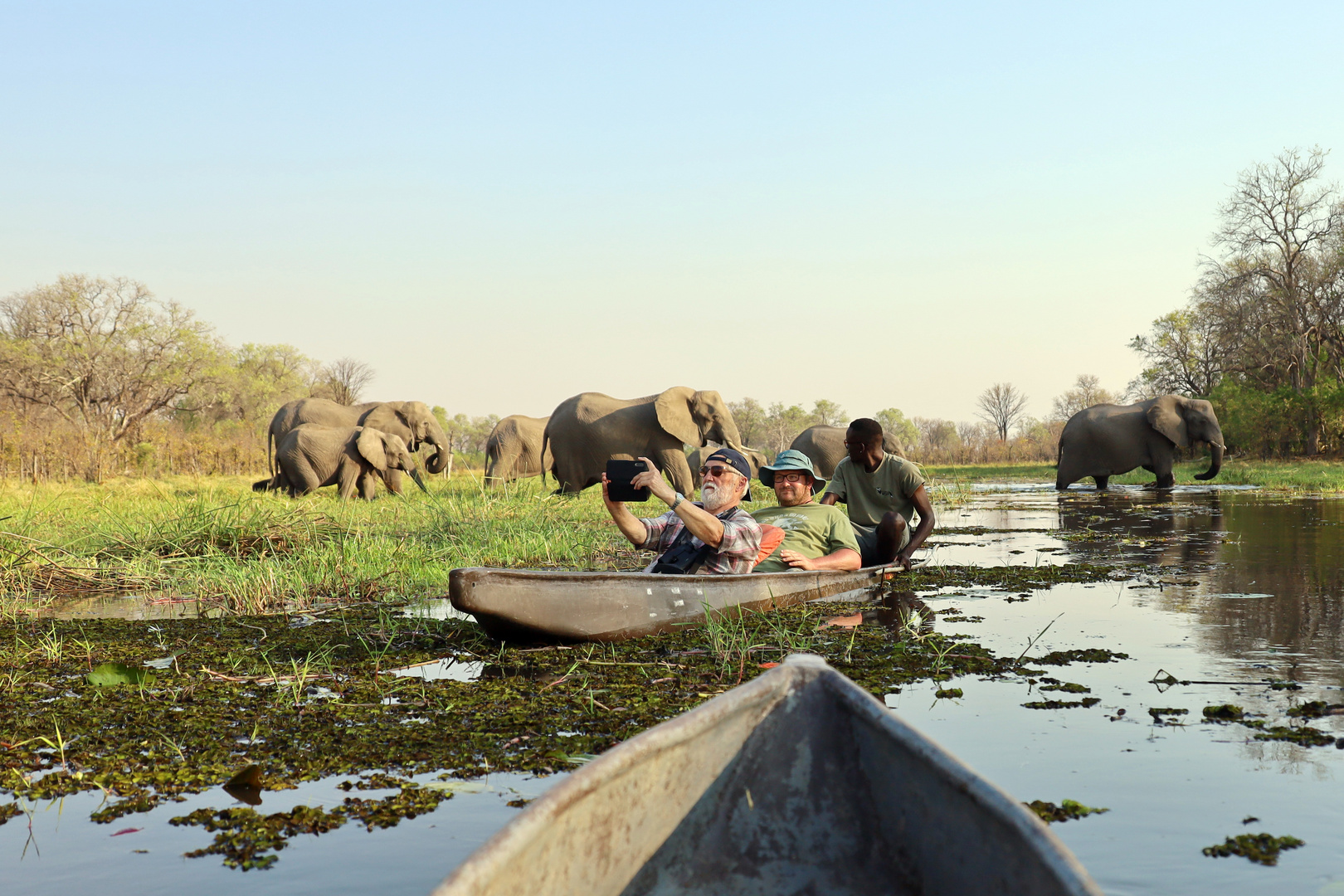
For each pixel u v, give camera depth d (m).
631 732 3.24
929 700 3.51
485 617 4.40
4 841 2.41
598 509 13.55
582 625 4.66
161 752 3.15
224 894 2.07
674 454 18.22
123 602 6.91
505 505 12.22
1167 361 45.34
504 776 2.83
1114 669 3.97
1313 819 2.34
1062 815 2.38
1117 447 20.50
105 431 32.78
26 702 3.87
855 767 1.75
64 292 43.03
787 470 6.39
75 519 11.12
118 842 2.38
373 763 2.98
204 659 4.68
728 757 1.79
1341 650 4.24
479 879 1.20
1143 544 8.88
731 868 1.70
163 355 43.94
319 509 11.92
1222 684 3.68
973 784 1.43
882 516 7.36
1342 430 32.75
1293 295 35.91
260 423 47.09
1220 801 2.47
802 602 5.78
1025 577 6.75
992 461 51.78
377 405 23.02
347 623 5.68
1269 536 9.33
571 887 1.47
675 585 5.00
